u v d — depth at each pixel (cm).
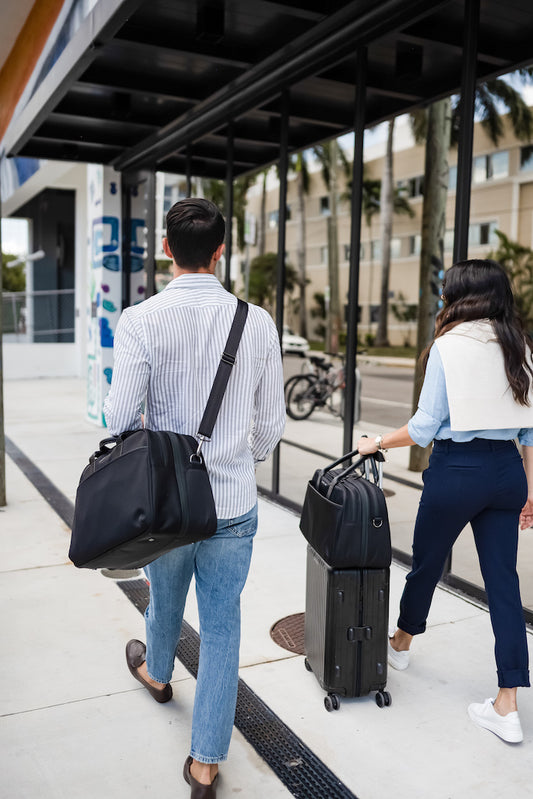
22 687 259
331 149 3388
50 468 623
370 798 201
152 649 234
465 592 357
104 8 364
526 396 226
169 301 184
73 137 687
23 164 1394
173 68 512
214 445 186
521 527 250
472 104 341
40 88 534
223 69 512
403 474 655
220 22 408
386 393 1435
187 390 183
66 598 345
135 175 767
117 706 247
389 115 534
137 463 167
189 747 225
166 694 247
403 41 411
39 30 585
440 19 403
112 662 280
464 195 343
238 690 260
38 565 390
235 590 196
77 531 174
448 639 305
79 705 247
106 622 318
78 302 1503
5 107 785
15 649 290
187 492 168
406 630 270
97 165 791
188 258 189
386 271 3553
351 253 430
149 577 213
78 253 1496
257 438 207
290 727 237
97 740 227
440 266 706
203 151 686
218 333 186
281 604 339
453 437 229
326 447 791
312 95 536
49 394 1175
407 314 3469
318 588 254
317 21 401
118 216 801
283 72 471
